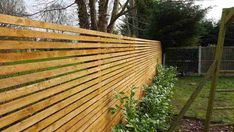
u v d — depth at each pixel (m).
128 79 5.39
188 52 16.22
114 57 4.25
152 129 4.75
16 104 1.79
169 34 16.14
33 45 2.00
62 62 2.43
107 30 10.09
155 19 16.41
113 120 4.22
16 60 1.81
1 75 1.67
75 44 2.72
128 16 18.19
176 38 16.25
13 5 8.74
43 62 2.12
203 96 9.85
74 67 2.68
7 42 1.73
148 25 17.02
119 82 4.61
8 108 1.72
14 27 1.87
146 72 8.36
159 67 11.76
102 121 3.64
